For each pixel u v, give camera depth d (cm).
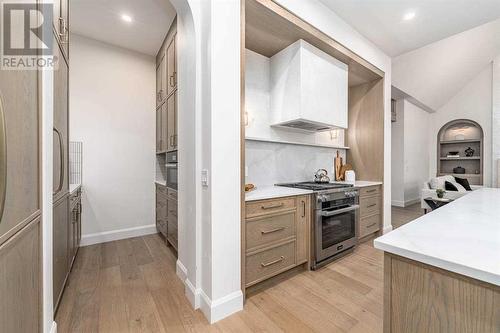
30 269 101
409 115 620
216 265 154
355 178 360
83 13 246
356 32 278
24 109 95
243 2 171
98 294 182
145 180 336
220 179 156
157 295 181
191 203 176
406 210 533
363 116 351
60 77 164
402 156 592
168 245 288
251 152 257
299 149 306
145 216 336
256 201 182
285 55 253
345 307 167
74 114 288
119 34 288
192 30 171
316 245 223
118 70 317
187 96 186
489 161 648
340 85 276
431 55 476
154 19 256
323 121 257
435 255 58
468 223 87
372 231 308
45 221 119
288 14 203
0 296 74
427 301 61
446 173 737
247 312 161
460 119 691
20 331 90
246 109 256
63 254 175
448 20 256
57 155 155
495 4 230
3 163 71
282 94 257
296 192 211
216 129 155
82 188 291
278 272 196
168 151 274
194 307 164
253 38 235
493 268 50
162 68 307
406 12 245
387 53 334
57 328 144
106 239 305
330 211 234
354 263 241
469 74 643
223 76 159
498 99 616
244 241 169
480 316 52
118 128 317
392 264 68
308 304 170
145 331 143
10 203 81
